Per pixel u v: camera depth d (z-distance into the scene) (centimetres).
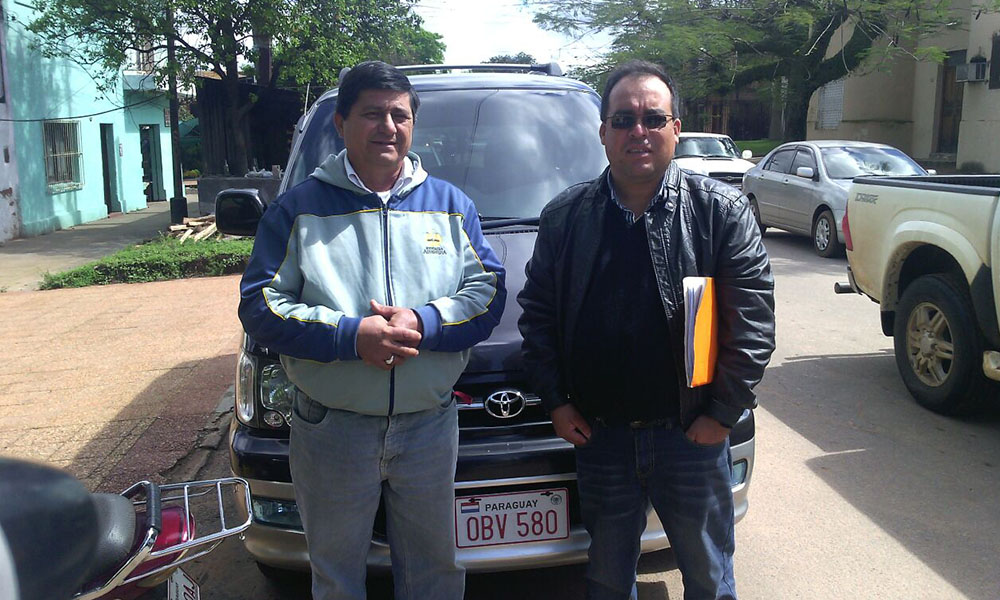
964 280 471
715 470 249
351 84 230
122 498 194
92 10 1504
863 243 560
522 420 280
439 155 400
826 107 2431
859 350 640
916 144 2148
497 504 273
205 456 461
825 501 387
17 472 155
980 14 1728
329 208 233
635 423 249
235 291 941
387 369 226
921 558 336
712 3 1997
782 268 998
